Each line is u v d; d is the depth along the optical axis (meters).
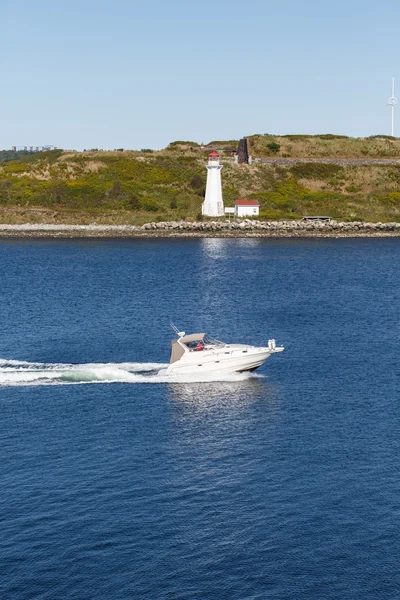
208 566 47.69
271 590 45.53
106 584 45.94
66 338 106.94
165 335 109.44
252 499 55.72
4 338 106.69
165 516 53.25
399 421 71.69
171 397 78.88
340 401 77.69
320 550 49.34
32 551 48.94
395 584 46.06
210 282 166.88
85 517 53.00
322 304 138.00
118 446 65.56
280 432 68.81
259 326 116.06
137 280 169.75
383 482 58.31
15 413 74.12
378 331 112.50
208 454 63.78
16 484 57.91
